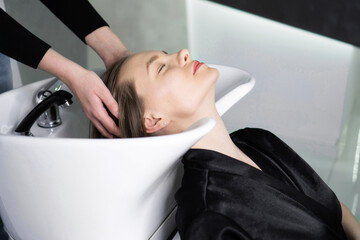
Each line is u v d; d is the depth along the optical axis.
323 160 1.97
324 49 2.07
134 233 0.90
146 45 2.38
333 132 2.10
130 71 1.01
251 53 2.24
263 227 0.89
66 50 1.76
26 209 0.84
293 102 2.18
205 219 0.85
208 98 1.02
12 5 1.42
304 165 1.10
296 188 1.09
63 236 0.87
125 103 1.01
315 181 1.09
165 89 0.97
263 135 1.14
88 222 0.84
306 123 2.15
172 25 2.31
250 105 2.24
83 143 0.71
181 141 0.74
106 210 0.82
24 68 1.50
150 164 0.76
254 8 2.14
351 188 1.75
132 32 2.36
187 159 0.97
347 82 2.09
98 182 0.77
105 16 2.33
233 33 2.24
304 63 2.13
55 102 0.96
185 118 1.00
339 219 1.08
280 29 2.13
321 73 2.10
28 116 0.94
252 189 0.92
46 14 1.60
